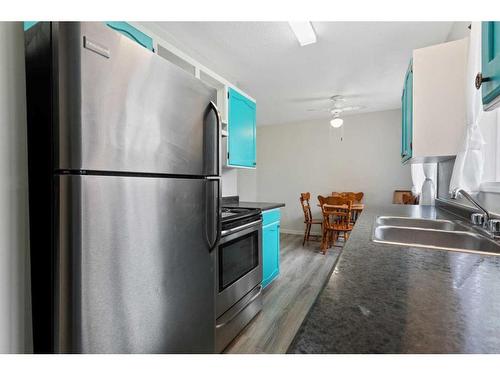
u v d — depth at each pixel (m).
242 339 1.78
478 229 1.24
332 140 5.31
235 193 3.11
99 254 0.81
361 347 0.37
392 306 0.48
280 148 5.86
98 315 0.81
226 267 1.73
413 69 1.59
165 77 1.04
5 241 0.76
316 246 4.38
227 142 2.50
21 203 0.79
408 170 4.65
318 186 5.47
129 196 0.90
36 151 0.82
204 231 1.28
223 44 2.34
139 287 0.94
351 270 0.68
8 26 0.77
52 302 0.79
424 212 1.96
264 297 2.43
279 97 3.92
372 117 4.92
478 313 0.45
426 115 1.56
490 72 0.83
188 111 1.16
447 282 0.60
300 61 2.70
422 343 0.37
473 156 1.38
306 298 2.41
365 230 1.27
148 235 0.97
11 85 0.77
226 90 2.47
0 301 0.74
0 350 0.75
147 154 0.96
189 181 1.17
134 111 0.91
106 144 0.82
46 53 0.79
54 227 0.78
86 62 0.76
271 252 2.67
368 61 2.70
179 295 1.12
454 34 2.05
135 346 0.92
